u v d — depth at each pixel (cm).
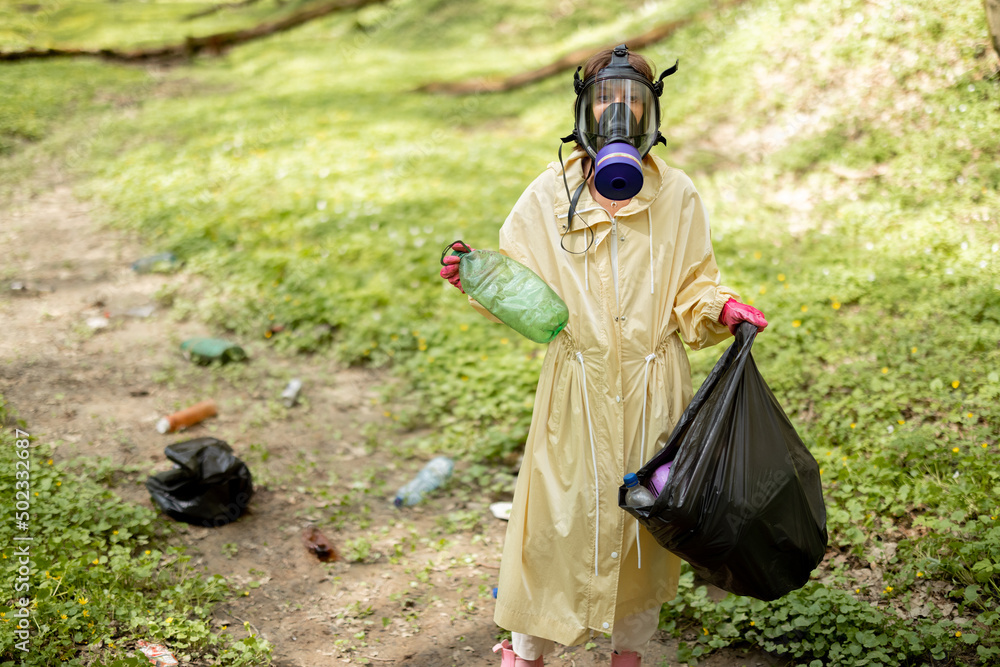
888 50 884
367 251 812
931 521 344
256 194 999
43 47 1869
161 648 306
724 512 229
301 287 731
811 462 256
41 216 954
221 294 732
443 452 515
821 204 749
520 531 254
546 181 252
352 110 1416
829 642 302
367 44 1995
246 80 1725
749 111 966
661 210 248
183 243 835
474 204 931
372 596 370
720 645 313
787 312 586
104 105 1469
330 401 578
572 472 247
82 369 590
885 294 579
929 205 691
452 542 420
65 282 763
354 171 1081
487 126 1305
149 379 583
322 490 463
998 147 709
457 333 654
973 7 840
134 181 1060
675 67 245
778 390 500
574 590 247
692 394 258
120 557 352
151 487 419
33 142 1261
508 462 500
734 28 1196
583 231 245
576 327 246
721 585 248
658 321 249
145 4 2770
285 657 321
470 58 1778
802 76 952
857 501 383
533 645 264
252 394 576
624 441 245
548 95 1395
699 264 251
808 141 841
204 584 358
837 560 356
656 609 265
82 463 450
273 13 2448
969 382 460
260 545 405
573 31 1839
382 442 529
